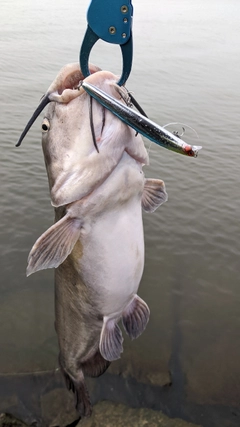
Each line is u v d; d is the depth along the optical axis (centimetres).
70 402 93
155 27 581
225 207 165
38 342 108
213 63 398
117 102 46
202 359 104
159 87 304
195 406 93
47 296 122
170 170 189
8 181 172
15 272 129
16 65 341
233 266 136
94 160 49
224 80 340
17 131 216
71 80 52
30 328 112
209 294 125
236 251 143
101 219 53
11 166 183
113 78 48
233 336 111
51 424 90
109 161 49
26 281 127
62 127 52
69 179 51
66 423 90
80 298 62
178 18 691
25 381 98
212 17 742
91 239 54
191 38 523
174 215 159
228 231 152
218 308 120
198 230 152
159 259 138
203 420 90
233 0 1060
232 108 272
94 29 46
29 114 239
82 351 71
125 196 52
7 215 152
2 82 296
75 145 50
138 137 50
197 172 188
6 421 90
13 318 114
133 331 63
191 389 96
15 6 668
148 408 92
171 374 100
